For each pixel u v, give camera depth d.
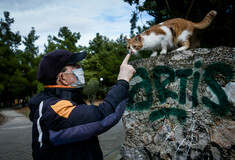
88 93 25.08
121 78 0.98
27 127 11.62
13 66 26.59
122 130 8.09
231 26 4.58
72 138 0.78
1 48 27.12
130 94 1.78
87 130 0.79
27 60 28.97
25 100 32.50
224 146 1.22
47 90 0.96
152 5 5.92
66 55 0.97
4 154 5.31
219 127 1.25
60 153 0.81
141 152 1.62
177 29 1.82
